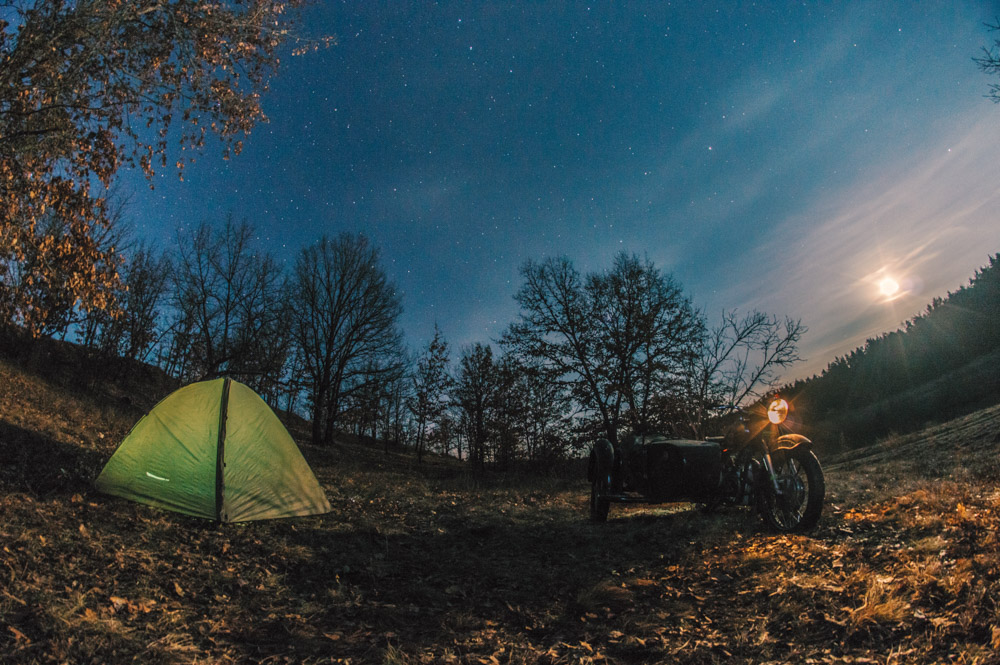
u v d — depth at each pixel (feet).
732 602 12.99
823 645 10.01
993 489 20.39
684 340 81.51
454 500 36.04
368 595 14.78
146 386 119.34
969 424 48.47
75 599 11.92
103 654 10.05
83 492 21.49
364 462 91.91
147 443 22.21
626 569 16.78
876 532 16.15
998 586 10.28
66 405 49.37
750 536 18.67
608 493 26.71
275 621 12.57
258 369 105.81
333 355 124.98
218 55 33.04
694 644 10.93
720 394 75.56
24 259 28.78
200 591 13.94
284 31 33.94
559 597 14.57
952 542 13.25
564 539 22.86
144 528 18.47
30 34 27.17
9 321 29.99
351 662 10.66
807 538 16.71
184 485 21.61
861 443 98.22
